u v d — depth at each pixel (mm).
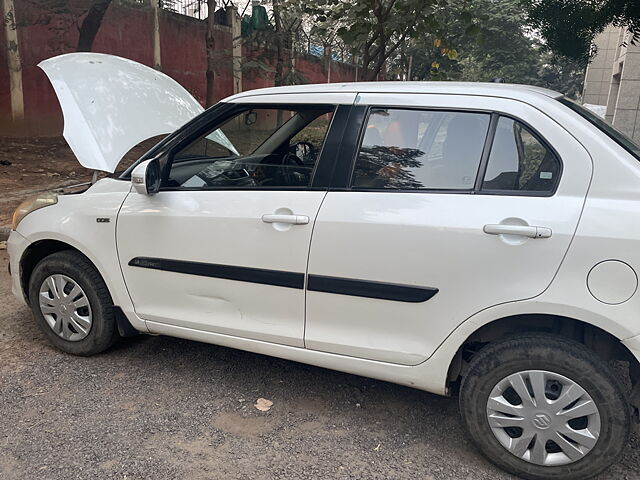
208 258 3154
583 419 2523
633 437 2971
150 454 2781
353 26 6891
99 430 2959
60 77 3912
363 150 2895
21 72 11539
